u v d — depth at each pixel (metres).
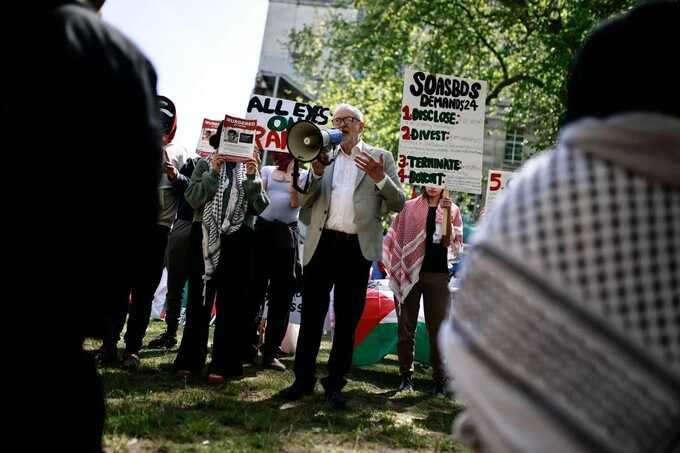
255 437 3.94
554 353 0.89
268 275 6.79
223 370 5.70
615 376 0.87
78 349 1.33
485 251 0.97
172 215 6.27
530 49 19.58
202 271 5.89
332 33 23.64
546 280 0.90
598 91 1.12
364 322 7.39
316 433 4.25
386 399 5.82
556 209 0.94
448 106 7.45
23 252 1.15
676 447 0.87
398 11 20.03
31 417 1.19
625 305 0.88
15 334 1.16
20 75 1.18
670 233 0.91
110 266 1.32
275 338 6.77
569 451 0.86
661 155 0.93
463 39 19.81
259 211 5.85
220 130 5.99
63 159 1.17
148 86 1.36
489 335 0.93
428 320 6.44
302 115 8.36
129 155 1.28
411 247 6.45
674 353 0.87
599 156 0.96
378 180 5.13
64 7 1.30
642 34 1.10
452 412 5.44
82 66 1.22
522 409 0.89
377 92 21.77
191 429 3.97
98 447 1.41
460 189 7.33
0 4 1.24
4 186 1.14
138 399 4.74
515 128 21.62
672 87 1.07
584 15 15.44
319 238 5.30
